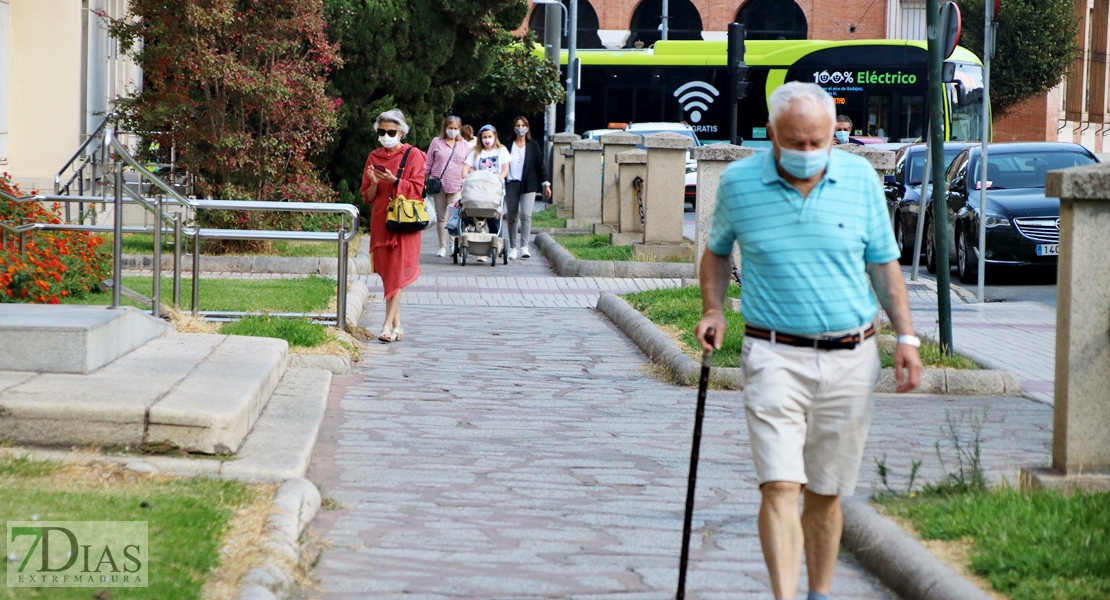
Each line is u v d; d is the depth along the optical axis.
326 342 29.44
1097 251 17.34
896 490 18.25
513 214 57.22
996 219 48.53
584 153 71.81
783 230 13.06
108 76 65.94
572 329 36.69
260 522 15.62
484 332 35.62
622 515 17.78
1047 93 148.88
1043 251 48.12
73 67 53.28
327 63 51.50
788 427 13.09
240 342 25.61
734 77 52.34
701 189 40.94
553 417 24.33
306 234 32.16
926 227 54.91
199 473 17.67
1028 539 14.82
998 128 156.12
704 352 13.59
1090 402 17.45
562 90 94.75
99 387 19.48
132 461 17.67
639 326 34.34
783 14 162.00
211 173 51.00
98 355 21.19
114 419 18.17
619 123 110.94
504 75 92.56
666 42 110.50
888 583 14.88
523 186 57.44
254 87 47.69
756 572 15.45
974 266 49.38
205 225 50.34
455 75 76.25
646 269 50.88
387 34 69.81
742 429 23.59
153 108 48.84
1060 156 53.28
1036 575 13.75
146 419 18.22
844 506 16.88
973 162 53.19
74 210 52.38
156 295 28.16
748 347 13.34
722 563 15.77
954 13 37.69
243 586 13.39
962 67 100.06
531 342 33.94
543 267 54.56
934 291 46.12
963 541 15.24
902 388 13.44
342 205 31.95
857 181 13.23
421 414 24.17
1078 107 171.38
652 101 110.69
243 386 20.61
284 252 51.31
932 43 28.98
